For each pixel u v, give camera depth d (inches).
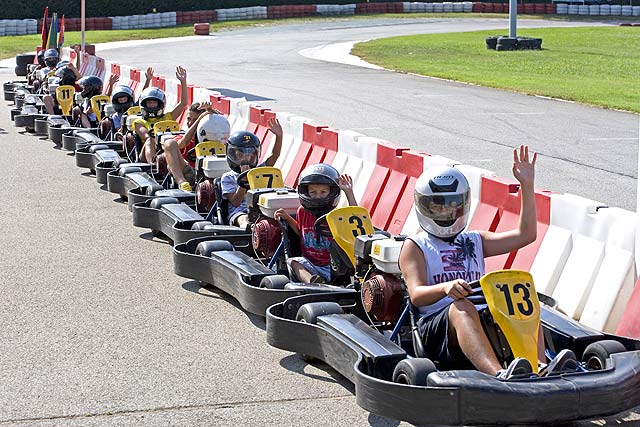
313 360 303.0
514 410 228.2
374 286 285.0
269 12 2920.8
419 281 263.9
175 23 2731.3
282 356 307.6
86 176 652.1
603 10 3085.6
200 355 308.0
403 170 450.9
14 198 575.2
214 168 457.1
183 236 419.8
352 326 279.7
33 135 861.8
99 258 434.9
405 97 1077.8
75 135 748.0
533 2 3321.9
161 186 511.8
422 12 3125.0
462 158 674.8
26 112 904.3
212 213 446.6
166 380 285.4
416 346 264.2
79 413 259.9
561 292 327.9
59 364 299.1
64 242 465.4
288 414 259.3
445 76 1333.7
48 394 273.9
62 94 841.5
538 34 2250.2
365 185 477.1
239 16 2871.6
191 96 814.5
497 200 372.5
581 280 321.4
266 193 383.6
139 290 383.2
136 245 459.5
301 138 570.9
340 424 252.2
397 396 237.6
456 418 230.1
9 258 434.0
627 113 934.4
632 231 307.4
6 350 311.9
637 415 258.7
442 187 264.8
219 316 349.7
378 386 241.6
